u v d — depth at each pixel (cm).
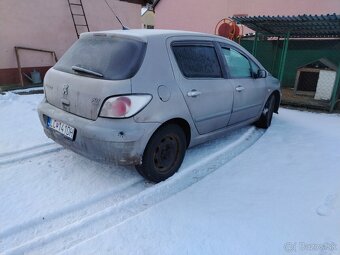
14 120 496
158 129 297
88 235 238
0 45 737
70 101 296
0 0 716
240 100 410
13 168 335
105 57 292
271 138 458
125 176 327
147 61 288
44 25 817
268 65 980
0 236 233
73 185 306
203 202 278
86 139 278
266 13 1006
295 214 260
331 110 648
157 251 218
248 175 332
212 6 1144
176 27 1280
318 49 913
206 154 389
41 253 219
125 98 265
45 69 843
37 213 260
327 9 889
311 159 377
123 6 1012
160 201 284
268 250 219
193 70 336
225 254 215
